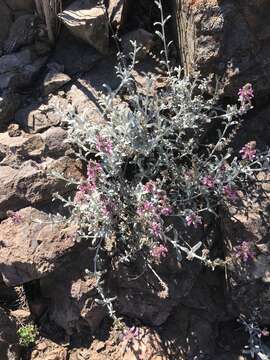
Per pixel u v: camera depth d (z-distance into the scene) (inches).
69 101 22.4
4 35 23.9
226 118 21.1
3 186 21.2
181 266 20.7
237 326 21.3
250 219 20.3
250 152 19.0
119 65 21.0
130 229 20.9
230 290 20.4
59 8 23.1
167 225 21.0
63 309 21.1
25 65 23.2
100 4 22.6
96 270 20.7
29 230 20.8
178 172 20.6
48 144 21.8
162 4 23.7
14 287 21.8
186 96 20.2
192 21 20.0
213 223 21.3
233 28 19.8
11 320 20.8
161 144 20.6
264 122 21.4
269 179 20.7
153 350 20.5
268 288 20.0
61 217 20.2
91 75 22.8
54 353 20.8
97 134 20.5
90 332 21.1
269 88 20.5
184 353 20.6
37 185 21.1
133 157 21.5
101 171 20.0
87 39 22.7
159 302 20.7
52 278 21.1
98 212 20.0
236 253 19.9
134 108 21.8
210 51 20.0
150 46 22.8
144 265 20.6
